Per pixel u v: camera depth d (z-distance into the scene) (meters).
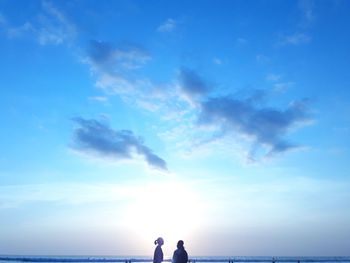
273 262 138.50
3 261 160.38
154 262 19.47
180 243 18.41
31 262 175.88
